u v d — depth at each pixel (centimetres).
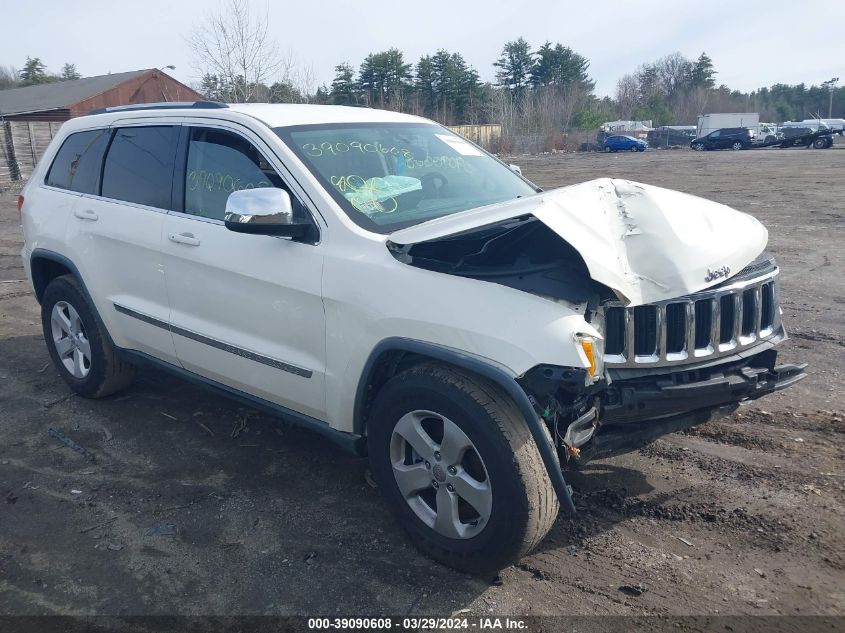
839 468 399
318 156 379
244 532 358
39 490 402
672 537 344
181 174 425
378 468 341
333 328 340
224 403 517
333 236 346
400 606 303
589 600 303
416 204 382
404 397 318
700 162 3322
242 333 387
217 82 2102
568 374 276
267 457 435
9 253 1155
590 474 402
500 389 297
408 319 309
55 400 527
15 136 2542
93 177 491
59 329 532
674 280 309
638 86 11106
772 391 339
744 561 325
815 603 296
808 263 943
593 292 308
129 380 515
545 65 8850
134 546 348
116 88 3800
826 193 1738
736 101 11244
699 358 322
